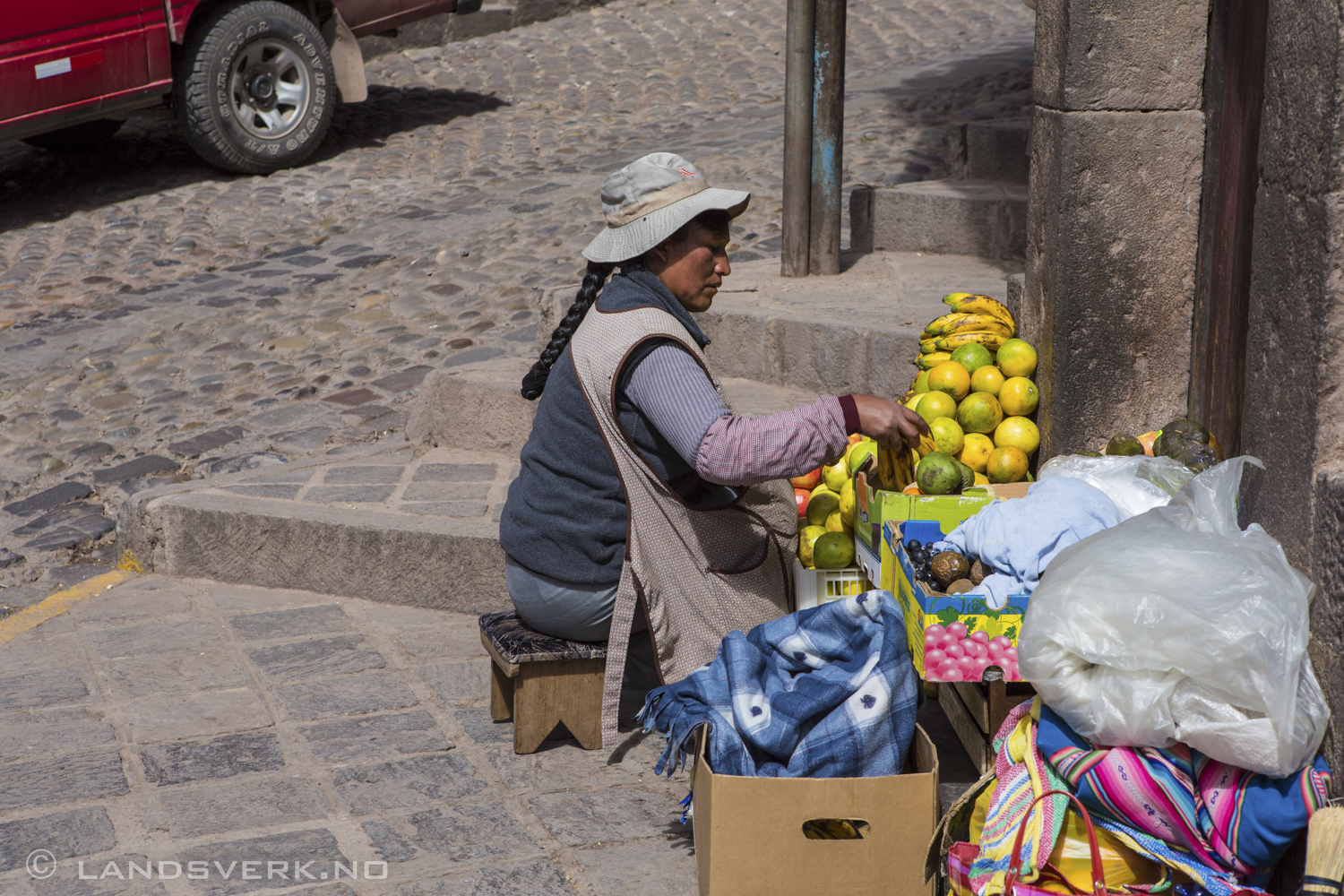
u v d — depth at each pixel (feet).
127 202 29.48
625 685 12.09
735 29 42.60
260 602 14.34
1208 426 11.41
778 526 10.55
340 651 13.00
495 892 8.98
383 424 18.15
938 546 9.51
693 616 10.14
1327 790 7.45
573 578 10.33
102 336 22.13
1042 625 7.60
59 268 25.76
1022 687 9.23
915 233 20.30
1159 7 10.97
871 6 43.06
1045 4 11.60
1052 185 11.59
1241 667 7.14
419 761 10.84
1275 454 8.42
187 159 32.22
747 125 31.48
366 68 39.88
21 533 15.97
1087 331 11.64
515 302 21.90
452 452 17.01
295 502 14.99
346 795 10.29
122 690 12.16
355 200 29.04
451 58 40.88
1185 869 7.41
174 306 23.27
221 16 29.58
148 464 17.43
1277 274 8.36
